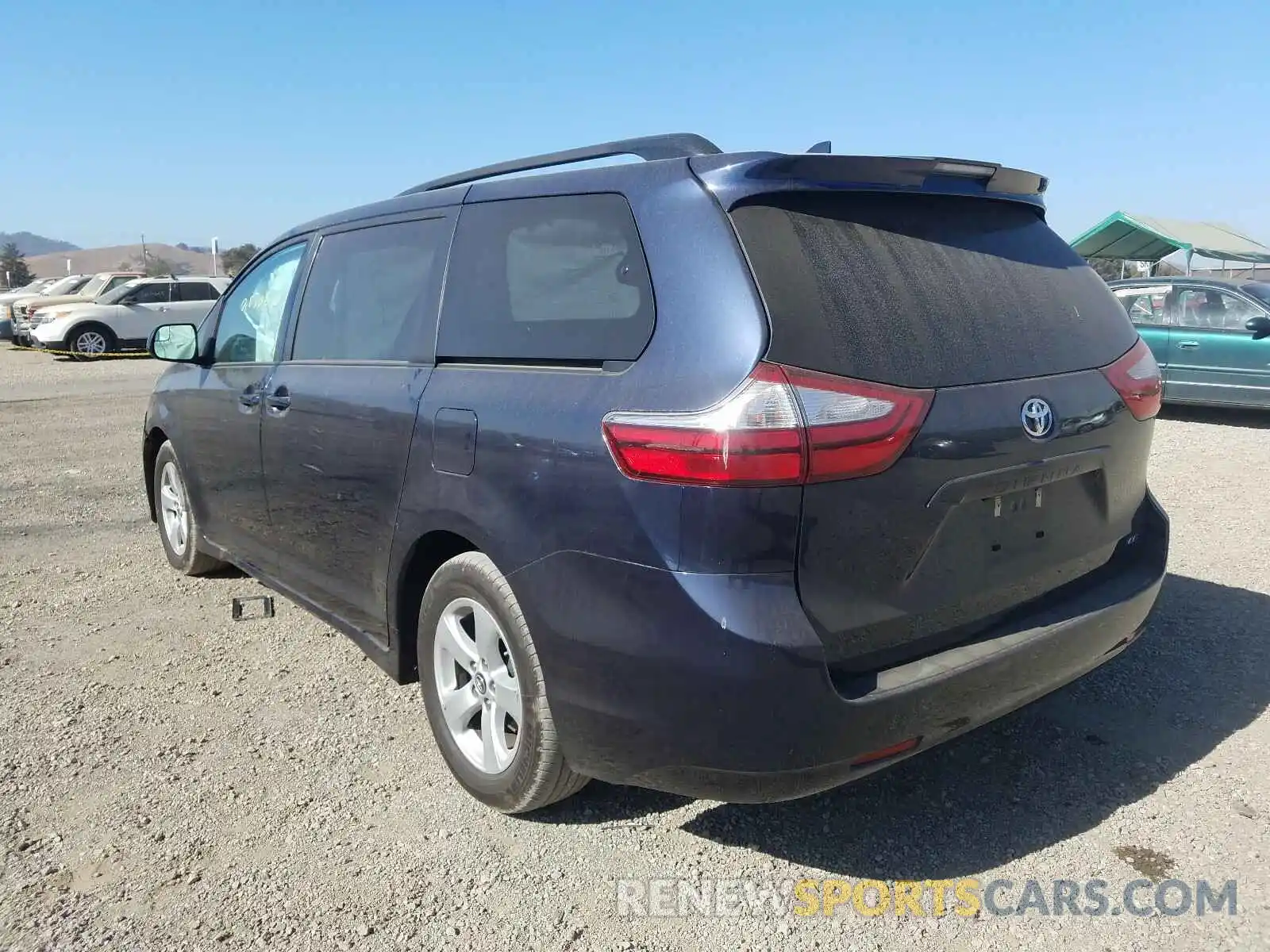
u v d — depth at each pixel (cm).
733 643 220
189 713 371
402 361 331
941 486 238
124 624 467
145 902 259
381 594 336
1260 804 294
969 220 278
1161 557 310
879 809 298
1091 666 287
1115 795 302
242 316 457
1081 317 288
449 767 312
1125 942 238
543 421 260
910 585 241
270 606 480
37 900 260
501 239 303
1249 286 1071
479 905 257
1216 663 394
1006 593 265
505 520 267
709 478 221
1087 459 273
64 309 2300
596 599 242
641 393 238
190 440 484
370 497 331
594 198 273
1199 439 953
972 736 341
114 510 707
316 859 278
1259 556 531
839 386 224
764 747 224
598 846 283
